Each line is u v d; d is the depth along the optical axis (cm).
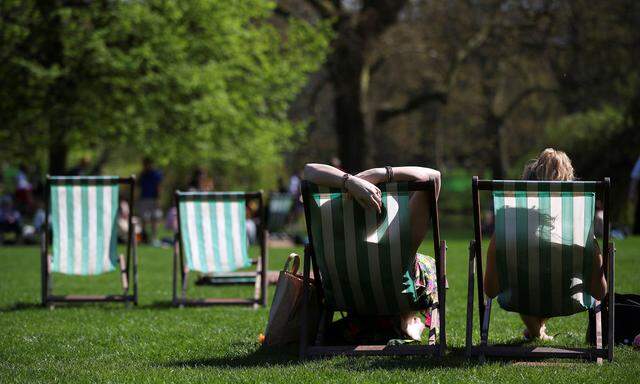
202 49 3509
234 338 865
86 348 812
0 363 732
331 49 3841
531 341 823
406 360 716
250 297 1261
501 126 5112
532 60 4288
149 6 3322
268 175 5569
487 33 4153
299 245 2789
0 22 3098
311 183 712
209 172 5297
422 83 5025
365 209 707
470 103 5116
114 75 3198
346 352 740
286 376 656
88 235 1143
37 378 660
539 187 674
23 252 2283
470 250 734
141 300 1230
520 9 3981
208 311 1097
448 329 906
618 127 3206
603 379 631
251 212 2955
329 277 740
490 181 682
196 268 1157
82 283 1488
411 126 5603
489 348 707
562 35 4000
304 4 4112
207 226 1173
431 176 725
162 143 3412
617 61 3912
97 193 1141
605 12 3888
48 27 3139
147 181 2877
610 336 696
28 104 3186
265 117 3944
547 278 693
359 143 3975
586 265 688
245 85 3741
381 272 724
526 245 684
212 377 655
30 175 4572
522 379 635
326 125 5644
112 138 3372
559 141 3409
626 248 1989
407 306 753
